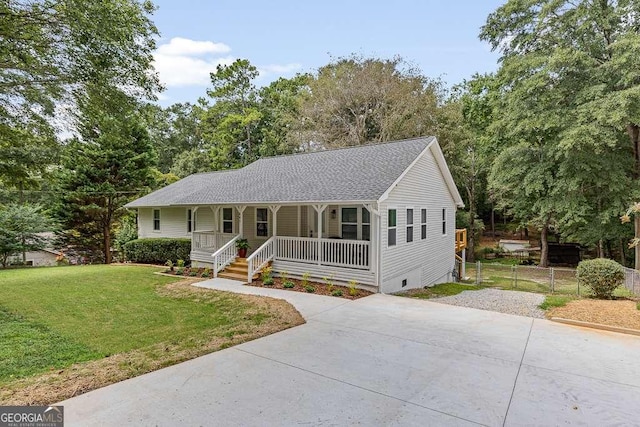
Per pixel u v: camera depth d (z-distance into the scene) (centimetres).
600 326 639
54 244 2061
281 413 356
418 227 1287
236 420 343
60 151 1041
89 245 2106
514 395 394
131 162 2056
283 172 1439
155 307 836
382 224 1016
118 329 665
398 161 1154
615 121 1270
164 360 495
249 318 719
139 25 805
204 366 475
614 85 1404
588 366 474
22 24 683
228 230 1566
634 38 1278
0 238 1817
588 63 1425
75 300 906
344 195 993
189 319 734
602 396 392
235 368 468
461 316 733
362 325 668
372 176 1081
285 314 738
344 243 1053
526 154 1761
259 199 1179
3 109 808
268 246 1208
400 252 1141
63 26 706
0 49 676
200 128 3591
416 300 891
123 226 2289
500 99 1955
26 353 542
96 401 378
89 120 866
